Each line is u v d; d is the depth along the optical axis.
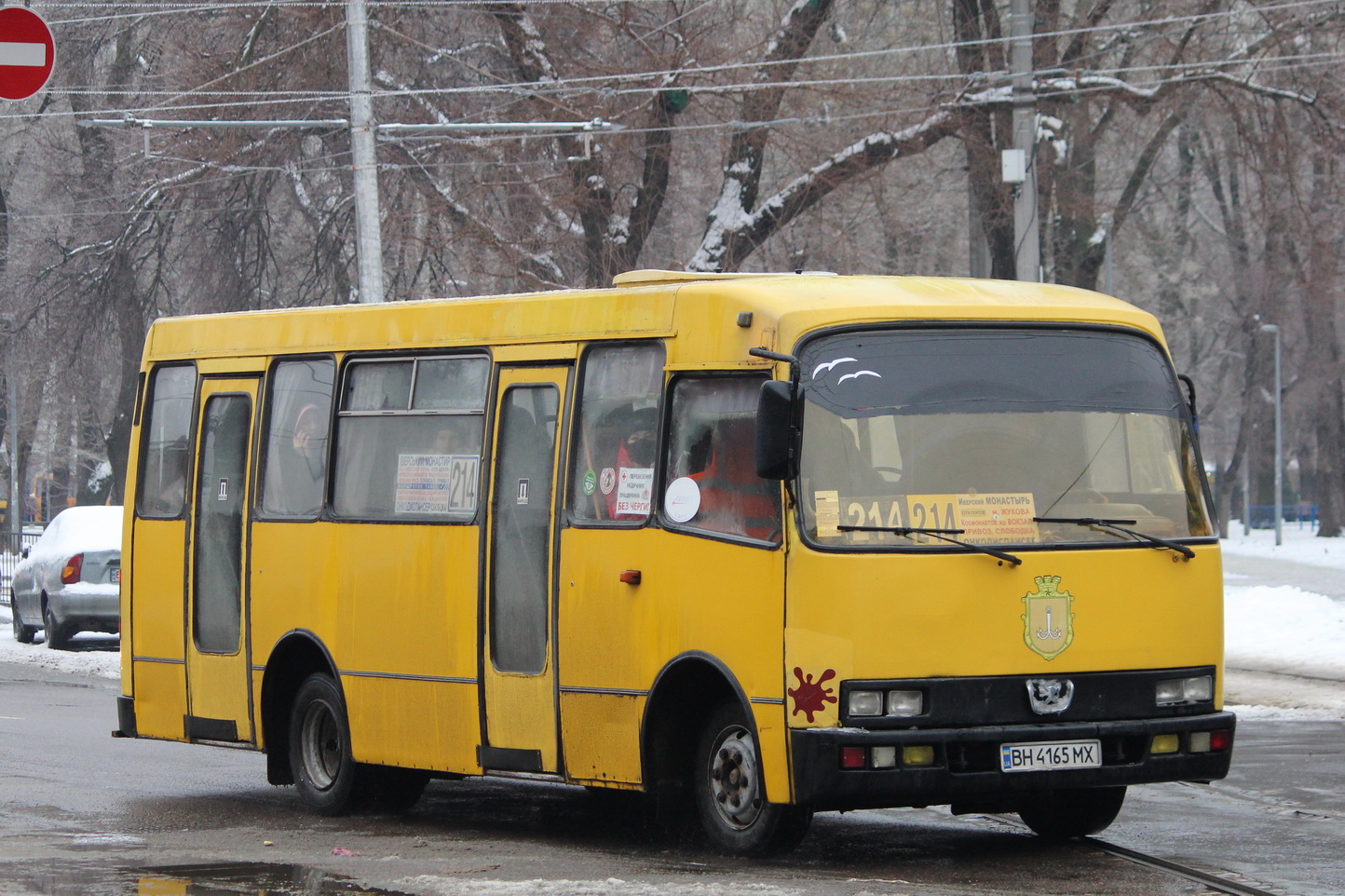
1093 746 10.85
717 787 11.58
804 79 38.84
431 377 13.82
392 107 40.03
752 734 10.99
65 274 52.12
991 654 10.75
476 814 14.44
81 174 53.25
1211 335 97.88
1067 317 11.54
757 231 39.50
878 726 10.54
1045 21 41.47
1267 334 90.62
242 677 15.22
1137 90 40.53
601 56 39.88
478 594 13.03
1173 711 11.17
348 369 14.58
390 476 14.02
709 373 11.57
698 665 11.48
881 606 10.59
